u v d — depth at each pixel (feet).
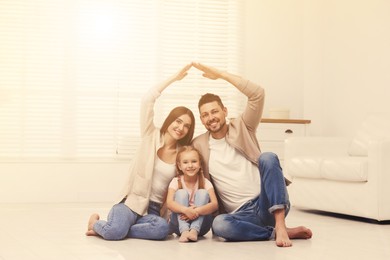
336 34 18.67
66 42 18.01
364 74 17.25
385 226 12.22
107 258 8.04
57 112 17.89
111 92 18.28
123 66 18.40
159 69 18.62
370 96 16.97
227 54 19.19
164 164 9.85
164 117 18.62
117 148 18.15
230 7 19.26
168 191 9.75
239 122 9.86
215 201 9.61
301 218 13.61
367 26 17.11
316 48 19.47
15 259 7.96
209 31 19.06
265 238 9.73
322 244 9.48
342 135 18.28
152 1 18.66
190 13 18.94
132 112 18.39
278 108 18.57
